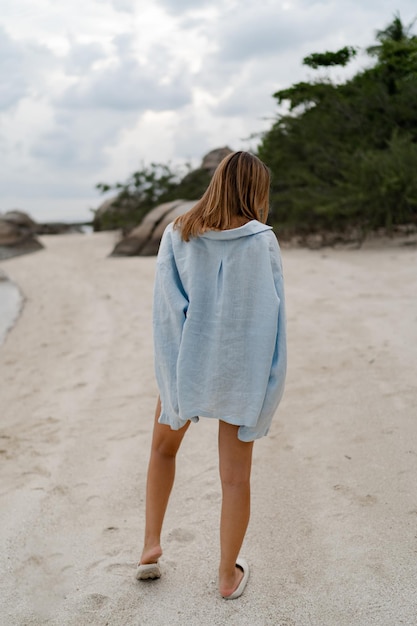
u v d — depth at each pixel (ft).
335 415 13.28
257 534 9.43
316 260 33.37
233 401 7.68
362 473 10.83
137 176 68.44
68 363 20.24
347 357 16.66
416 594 7.82
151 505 8.53
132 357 19.99
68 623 7.87
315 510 9.89
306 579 8.34
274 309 7.57
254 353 7.59
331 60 43.55
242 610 7.88
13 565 9.16
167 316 8.05
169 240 8.22
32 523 10.25
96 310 28.53
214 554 9.06
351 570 8.40
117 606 8.11
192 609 7.96
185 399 7.81
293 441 12.34
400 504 9.79
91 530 9.98
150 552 8.38
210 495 10.64
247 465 8.09
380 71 41.68
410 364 15.48
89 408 15.72
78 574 8.86
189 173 68.03
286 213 44.45
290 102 44.37
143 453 12.67
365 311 20.86
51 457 12.86
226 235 7.65
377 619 7.50
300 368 16.29
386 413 13.02
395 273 26.45
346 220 38.50
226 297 7.65
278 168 44.83
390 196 35.19
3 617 8.06
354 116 40.88
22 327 26.96
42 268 50.47
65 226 105.09
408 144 36.65
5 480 11.94
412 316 19.42
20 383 18.67
